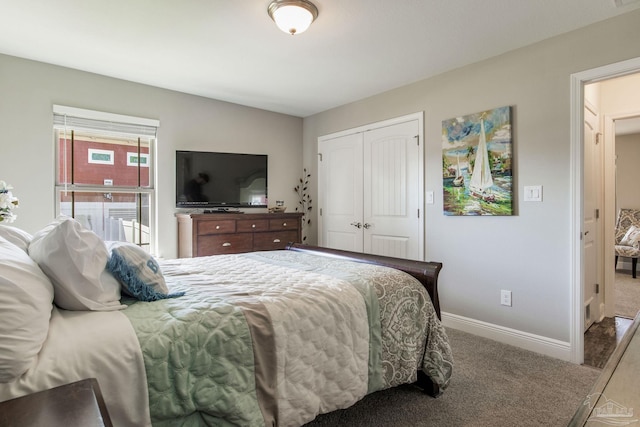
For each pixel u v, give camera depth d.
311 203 4.76
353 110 4.13
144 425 1.13
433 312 1.97
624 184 6.31
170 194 3.78
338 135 4.33
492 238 2.88
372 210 3.92
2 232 1.43
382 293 1.82
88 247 1.31
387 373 1.76
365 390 1.67
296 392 1.42
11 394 0.93
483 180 2.89
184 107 3.85
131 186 3.62
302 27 2.22
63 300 1.26
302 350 1.47
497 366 2.37
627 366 0.92
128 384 1.12
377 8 2.18
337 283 1.79
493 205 2.83
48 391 0.85
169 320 1.28
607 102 3.30
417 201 3.45
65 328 1.15
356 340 1.66
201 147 3.97
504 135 2.76
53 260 1.23
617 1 2.09
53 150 3.15
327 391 1.54
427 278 2.01
